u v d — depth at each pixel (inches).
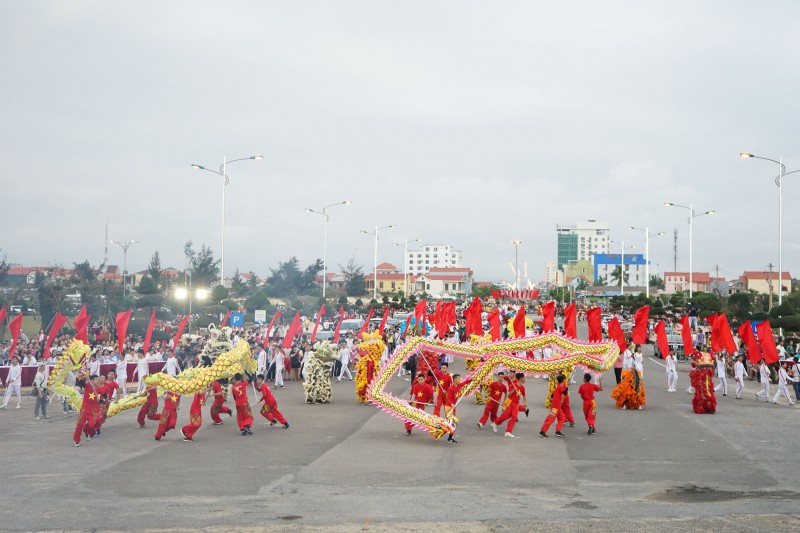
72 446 729.0
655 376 1446.9
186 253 3762.3
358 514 474.0
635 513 478.0
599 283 7628.0
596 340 1075.9
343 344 1397.6
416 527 442.9
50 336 981.2
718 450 707.4
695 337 1745.8
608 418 914.7
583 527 443.5
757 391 1242.6
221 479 581.9
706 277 7573.8
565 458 669.9
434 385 844.0
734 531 435.2
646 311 1114.1
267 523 451.8
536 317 3142.2
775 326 1459.2
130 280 5344.5
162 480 577.9
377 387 810.2
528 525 447.2
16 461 654.5
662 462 652.7
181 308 2760.8
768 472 611.2
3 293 2603.3
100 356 1236.5
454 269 7593.5
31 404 1085.1
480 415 939.3
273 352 1288.1
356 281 4790.8
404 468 625.9
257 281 5324.8
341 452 697.0
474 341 1023.6
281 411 974.4
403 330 1450.5
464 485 563.8
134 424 870.4
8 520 459.8
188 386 762.8
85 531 436.8
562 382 789.9
